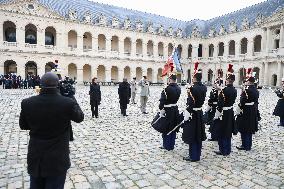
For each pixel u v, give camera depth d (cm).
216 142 1080
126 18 6481
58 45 5506
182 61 7338
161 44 7144
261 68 5784
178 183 666
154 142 1059
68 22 5622
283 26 5353
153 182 671
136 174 722
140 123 1452
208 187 645
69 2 5978
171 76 926
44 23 5319
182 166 787
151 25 6825
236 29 6356
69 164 425
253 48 6006
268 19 5562
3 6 4866
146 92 1800
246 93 942
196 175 719
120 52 6394
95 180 679
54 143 404
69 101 414
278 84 5431
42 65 5331
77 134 1171
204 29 7500
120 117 1639
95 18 6094
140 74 6862
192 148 829
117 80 6456
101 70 6334
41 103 400
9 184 644
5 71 5169
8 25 5144
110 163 805
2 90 3481
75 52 5756
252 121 946
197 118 821
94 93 1578
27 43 5153
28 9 5116
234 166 793
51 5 5600
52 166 398
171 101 923
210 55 7262
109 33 6216
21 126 425
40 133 403
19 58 5075
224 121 883
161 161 830
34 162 400
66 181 670
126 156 876
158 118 947
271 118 1681
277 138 1155
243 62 6197
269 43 5650
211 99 1062
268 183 673
